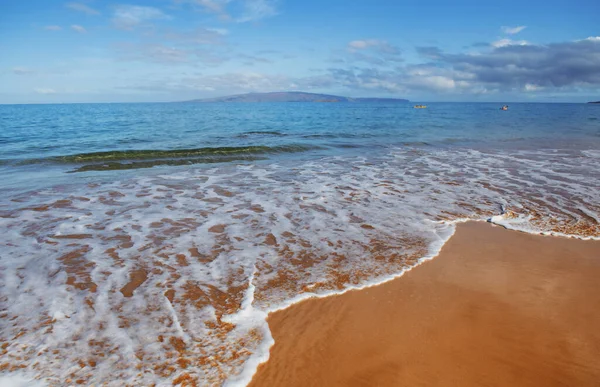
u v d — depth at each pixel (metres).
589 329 3.46
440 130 25.02
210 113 53.78
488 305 3.83
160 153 13.42
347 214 6.60
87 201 7.25
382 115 50.09
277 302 3.80
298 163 12.00
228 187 8.57
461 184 8.91
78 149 14.47
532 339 3.29
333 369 2.90
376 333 3.35
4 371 2.72
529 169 10.83
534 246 5.31
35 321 3.34
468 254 5.02
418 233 5.73
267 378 2.79
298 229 5.86
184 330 3.30
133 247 5.08
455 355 3.08
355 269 4.55
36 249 4.93
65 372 2.75
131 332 3.24
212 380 2.74
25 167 10.93
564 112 66.62
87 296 3.80
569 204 7.20
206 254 4.90
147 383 2.68
